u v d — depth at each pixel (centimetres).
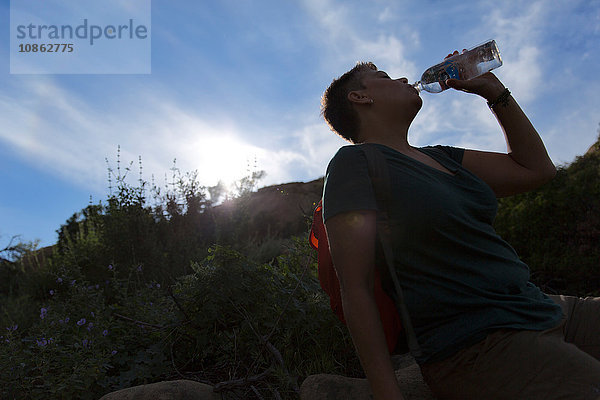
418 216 140
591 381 118
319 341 264
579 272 441
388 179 143
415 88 186
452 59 226
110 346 273
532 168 183
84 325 308
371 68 193
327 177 146
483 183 163
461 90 185
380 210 142
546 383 123
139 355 260
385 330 149
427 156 175
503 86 185
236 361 241
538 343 127
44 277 629
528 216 522
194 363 271
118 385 248
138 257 554
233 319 266
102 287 479
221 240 627
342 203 136
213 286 257
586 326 154
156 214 673
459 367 137
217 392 208
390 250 139
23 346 295
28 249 852
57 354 280
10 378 246
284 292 268
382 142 173
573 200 506
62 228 918
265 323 250
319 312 269
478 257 145
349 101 182
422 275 143
